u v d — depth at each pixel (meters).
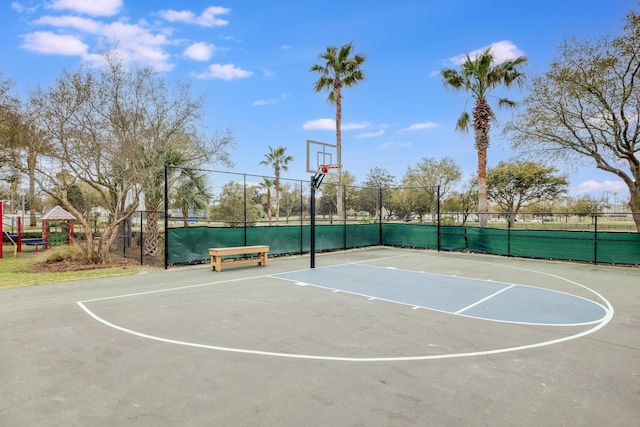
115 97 13.46
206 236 13.31
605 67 14.18
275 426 2.99
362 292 8.55
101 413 3.19
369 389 3.67
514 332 5.59
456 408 3.29
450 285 9.48
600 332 5.62
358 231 19.77
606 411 3.26
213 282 9.78
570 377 3.99
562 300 7.82
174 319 6.21
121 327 5.73
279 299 7.79
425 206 36.47
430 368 4.21
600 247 13.69
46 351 4.70
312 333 5.48
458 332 5.57
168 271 11.62
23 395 3.53
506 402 3.41
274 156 40.28
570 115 16.00
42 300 7.58
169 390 3.63
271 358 4.49
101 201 20.34
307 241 17.05
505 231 16.16
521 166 32.66
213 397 3.49
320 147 17.39
